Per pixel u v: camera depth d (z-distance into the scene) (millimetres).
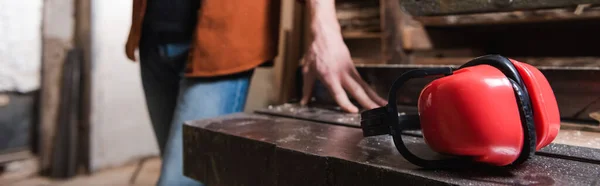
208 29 969
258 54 1009
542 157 516
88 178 2086
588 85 701
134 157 2340
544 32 1710
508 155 441
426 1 840
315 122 756
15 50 1959
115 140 2232
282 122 753
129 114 2279
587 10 965
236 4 958
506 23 1432
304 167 537
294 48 2316
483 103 428
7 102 1999
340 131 672
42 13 2029
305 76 948
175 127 985
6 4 1889
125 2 2160
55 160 2072
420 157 518
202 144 699
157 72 1162
